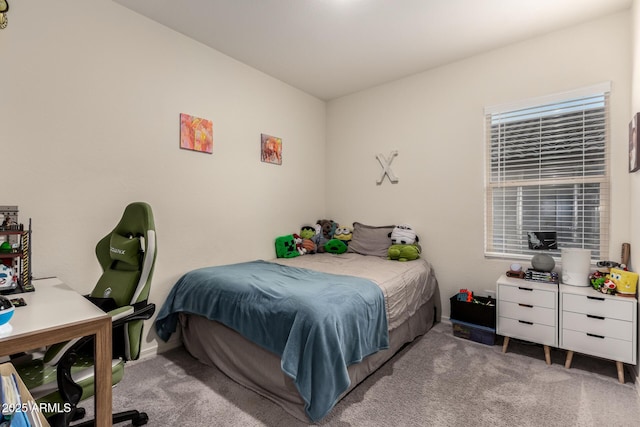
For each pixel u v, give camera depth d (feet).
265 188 10.55
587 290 6.84
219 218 9.09
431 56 9.41
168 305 7.62
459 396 5.82
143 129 7.41
